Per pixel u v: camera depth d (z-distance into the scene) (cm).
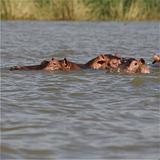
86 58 8500
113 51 9556
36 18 17788
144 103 4706
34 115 4247
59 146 3438
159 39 12512
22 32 14162
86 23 17775
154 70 6831
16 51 9331
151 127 3891
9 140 3553
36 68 6762
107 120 4094
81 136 3659
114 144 3481
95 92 5256
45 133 3722
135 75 6366
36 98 4941
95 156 3247
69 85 5662
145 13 18500
